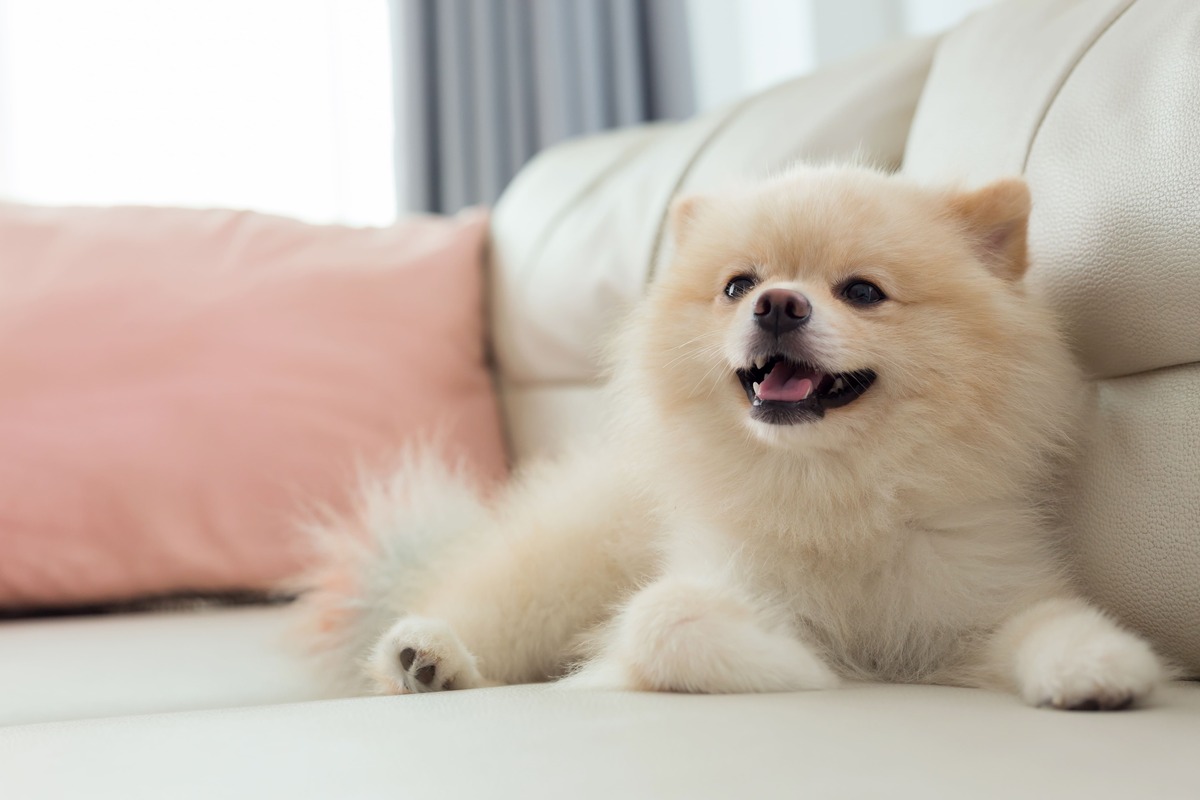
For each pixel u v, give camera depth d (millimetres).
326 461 2305
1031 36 1624
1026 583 1244
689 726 930
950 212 1405
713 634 1135
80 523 2158
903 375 1279
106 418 2223
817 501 1291
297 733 977
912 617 1253
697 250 1484
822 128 2039
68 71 3629
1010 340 1306
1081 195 1369
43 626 2021
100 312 2328
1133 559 1220
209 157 3705
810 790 734
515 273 2627
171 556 2184
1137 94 1345
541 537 1525
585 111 3627
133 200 3670
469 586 1513
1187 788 725
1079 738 863
